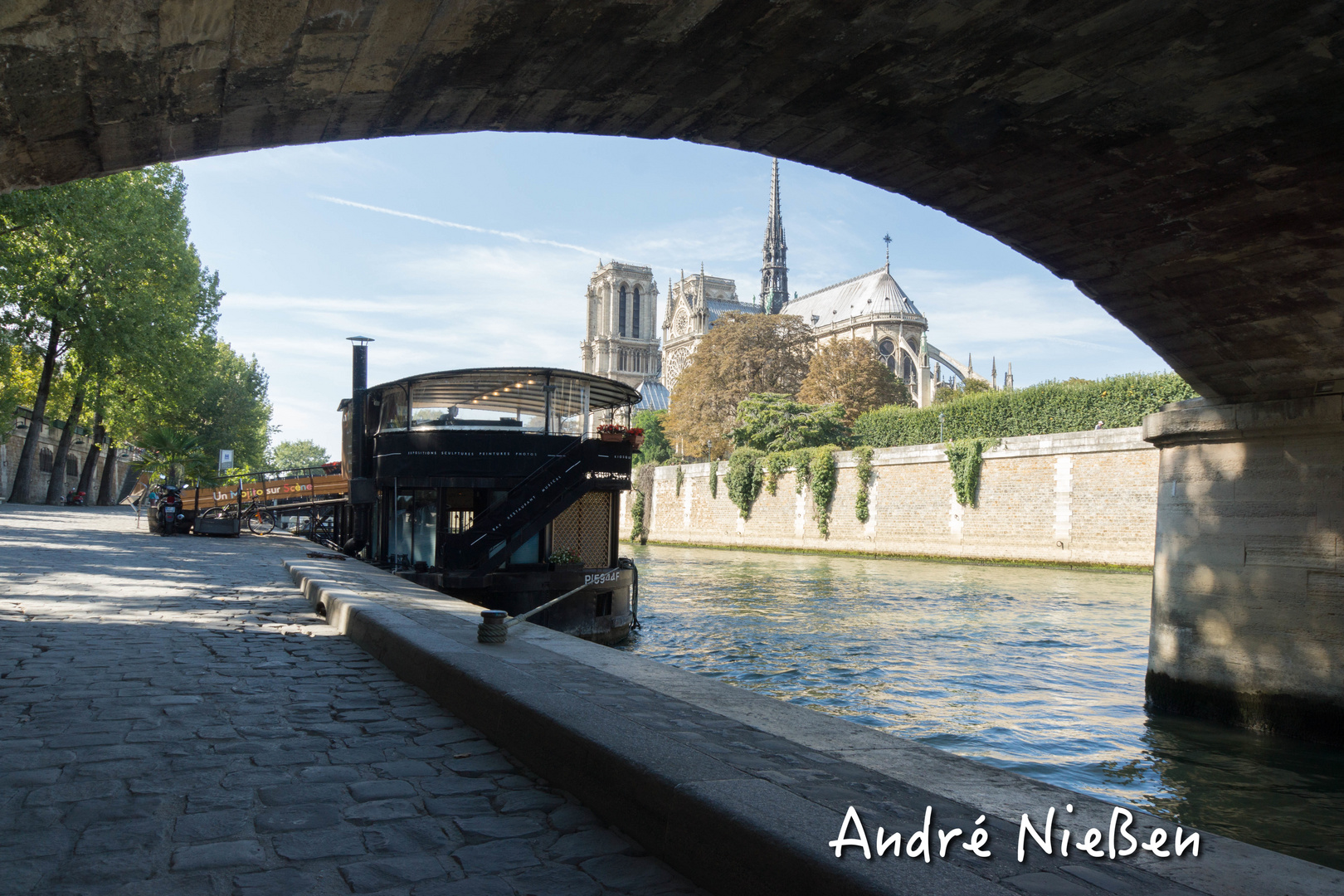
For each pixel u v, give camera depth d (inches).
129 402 2134.6
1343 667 434.0
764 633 851.4
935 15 266.8
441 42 242.8
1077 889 104.0
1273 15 267.0
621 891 127.3
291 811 157.6
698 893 127.2
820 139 359.3
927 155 372.8
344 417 1199.6
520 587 713.6
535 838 147.2
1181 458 518.9
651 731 172.2
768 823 121.2
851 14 265.3
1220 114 322.7
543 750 181.2
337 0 205.9
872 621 938.1
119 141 240.7
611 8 247.3
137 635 349.7
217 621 400.2
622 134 343.0
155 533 1154.0
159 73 210.8
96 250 1529.3
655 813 141.3
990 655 736.3
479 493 753.6
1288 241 384.8
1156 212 394.3
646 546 2723.9
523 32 249.9
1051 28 276.8
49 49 187.9
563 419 772.6
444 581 691.4
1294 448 458.0
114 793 165.3
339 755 193.0
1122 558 1469.0
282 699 246.7
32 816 152.8
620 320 6496.1
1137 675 658.8
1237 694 478.6
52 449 2741.1
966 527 1760.6
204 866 133.0
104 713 226.1
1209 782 396.5
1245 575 477.1
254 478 1354.6
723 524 2556.6
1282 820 352.5
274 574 644.1
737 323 3186.5
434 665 253.3
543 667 242.5
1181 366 510.0
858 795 137.2
